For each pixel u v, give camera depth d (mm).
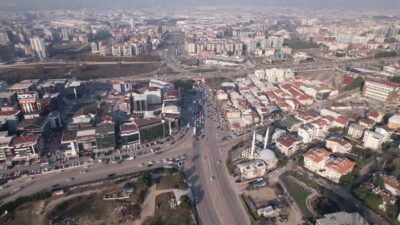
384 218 183000
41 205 196375
